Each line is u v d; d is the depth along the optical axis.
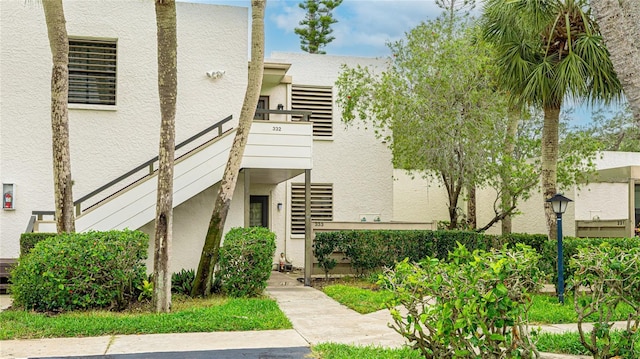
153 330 8.41
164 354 7.05
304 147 13.63
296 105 19.02
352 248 14.39
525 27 12.70
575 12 12.95
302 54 19.11
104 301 9.81
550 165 13.66
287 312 10.13
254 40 11.45
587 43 12.53
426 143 15.19
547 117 13.65
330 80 19.23
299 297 11.91
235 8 15.30
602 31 7.71
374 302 10.68
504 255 4.98
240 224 14.62
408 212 22.45
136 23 14.61
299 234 18.59
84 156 14.16
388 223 16.73
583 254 6.12
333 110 19.20
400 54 17.17
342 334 8.30
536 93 13.15
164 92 9.90
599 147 16.83
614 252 6.05
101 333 8.26
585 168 18.09
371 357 6.68
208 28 15.11
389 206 19.38
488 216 22.48
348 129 19.23
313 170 18.88
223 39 15.18
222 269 11.52
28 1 13.75
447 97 15.04
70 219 10.88
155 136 14.59
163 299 9.80
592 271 5.94
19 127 13.88
